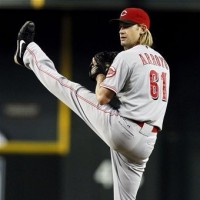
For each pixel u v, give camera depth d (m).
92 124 22.92
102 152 46.31
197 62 47.41
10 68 46.72
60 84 23.36
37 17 46.91
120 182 23.22
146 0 41.50
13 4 42.00
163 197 46.19
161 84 22.44
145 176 46.09
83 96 22.88
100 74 22.78
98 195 45.97
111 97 21.95
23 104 46.62
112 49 47.09
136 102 21.97
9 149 46.22
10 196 46.00
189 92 47.06
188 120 46.88
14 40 46.81
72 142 46.44
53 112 46.66
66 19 47.03
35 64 23.97
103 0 41.72
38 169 46.25
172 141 46.62
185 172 46.47
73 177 46.16
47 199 46.03
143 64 22.09
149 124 22.05
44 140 46.47
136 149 22.19
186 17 46.47
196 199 46.34
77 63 46.97
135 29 22.67
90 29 47.16
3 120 46.47
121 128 21.92
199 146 46.72
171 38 47.06
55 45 47.06
